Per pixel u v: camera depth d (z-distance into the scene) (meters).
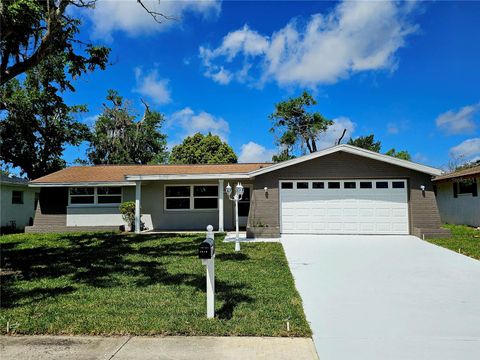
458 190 18.39
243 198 16.86
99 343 3.74
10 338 3.89
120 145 35.03
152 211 16.80
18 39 8.23
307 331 4.05
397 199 13.42
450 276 6.95
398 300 5.43
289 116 34.78
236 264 7.95
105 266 7.84
